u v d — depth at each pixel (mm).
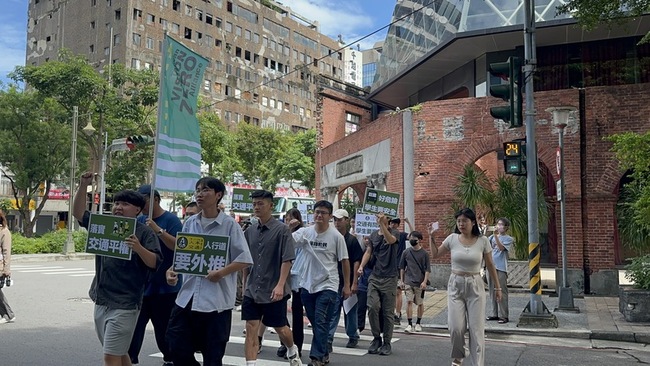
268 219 6672
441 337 10102
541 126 16547
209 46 67312
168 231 6379
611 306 13523
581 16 11961
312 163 50625
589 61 19781
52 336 9055
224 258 5047
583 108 16281
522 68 11391
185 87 6820
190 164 6820
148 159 37219
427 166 17906
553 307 13297
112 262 4918
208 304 5043
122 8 58594
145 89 34875
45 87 33719
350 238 8562
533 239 11141
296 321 7688
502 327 10703
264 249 6500
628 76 19312
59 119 36062
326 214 7324
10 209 48719
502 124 17031
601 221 15820
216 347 5098
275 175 50656
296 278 7613
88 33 61250
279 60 78438
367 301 8570
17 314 11242
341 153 25516
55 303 12953
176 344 5137
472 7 19375
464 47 20219
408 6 25188
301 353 7816
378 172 20641
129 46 57938
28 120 35375
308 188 52219
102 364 7195
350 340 8945
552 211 19562
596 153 16031
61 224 54500
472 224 6824
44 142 35750
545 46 20203
